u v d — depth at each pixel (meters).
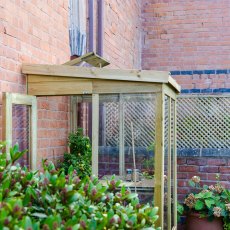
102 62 3.97
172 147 4.02
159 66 8.09
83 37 4.90
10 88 3.05
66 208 1.79
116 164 3.51
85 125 4.50
